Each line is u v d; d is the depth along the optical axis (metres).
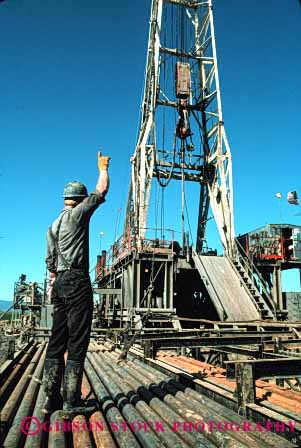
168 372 6.37
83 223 4.06
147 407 4.19
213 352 10.56
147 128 23.80
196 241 26.00
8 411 4.04
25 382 5.75
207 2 25.69
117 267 25.70
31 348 10.38
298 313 24.70
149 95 24.78
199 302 26.58
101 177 4.17
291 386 7.46
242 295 19.45
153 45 24.50
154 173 24.53
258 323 13.76
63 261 3.99
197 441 3.08
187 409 4.04
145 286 22.52
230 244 22.66
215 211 24.12
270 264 24.02
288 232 25.19
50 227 4.17
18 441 3.20
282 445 3.03
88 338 3.97
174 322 18.28
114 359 8.46
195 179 25.56
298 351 9.37
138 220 23.08
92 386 5.60
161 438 3.30
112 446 3.08
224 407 4.11
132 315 19.06
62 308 4.16
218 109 24.44
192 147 24.58
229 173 23.55
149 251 21.30
